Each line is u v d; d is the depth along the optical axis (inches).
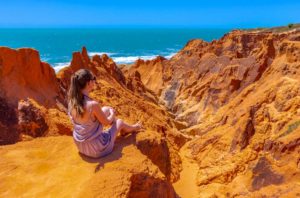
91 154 273.1
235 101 1045.8
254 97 932.6
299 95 734.5
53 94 646.5
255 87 1032.2
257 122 743.1
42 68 646.5
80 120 261.9
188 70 1752.0
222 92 1241.4
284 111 715.4
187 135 1022.4
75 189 242.7
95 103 256.1
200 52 1824.6
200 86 1438.2
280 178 564.7
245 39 1793.8
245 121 735.1
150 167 277.0
